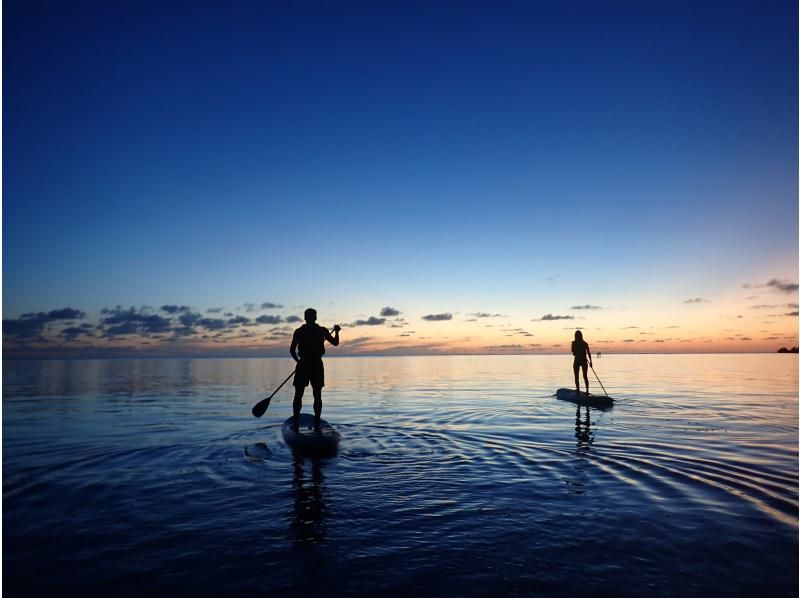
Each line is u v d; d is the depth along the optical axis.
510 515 4.14
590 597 2.80
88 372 35.16
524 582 2.98
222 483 5.16
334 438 6.96
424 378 25.11
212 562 3.30
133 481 5.25
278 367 49.22
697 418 9.48
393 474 5.48
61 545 3.61
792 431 7.95
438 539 3.65
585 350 13.36
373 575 3.09
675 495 4.64
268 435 7.89
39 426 8.98
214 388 18.70
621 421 9.15
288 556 3.38
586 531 3.78
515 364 56.22
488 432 8.02
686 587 2.91
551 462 5.96
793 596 2.80
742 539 3.61
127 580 3.07
